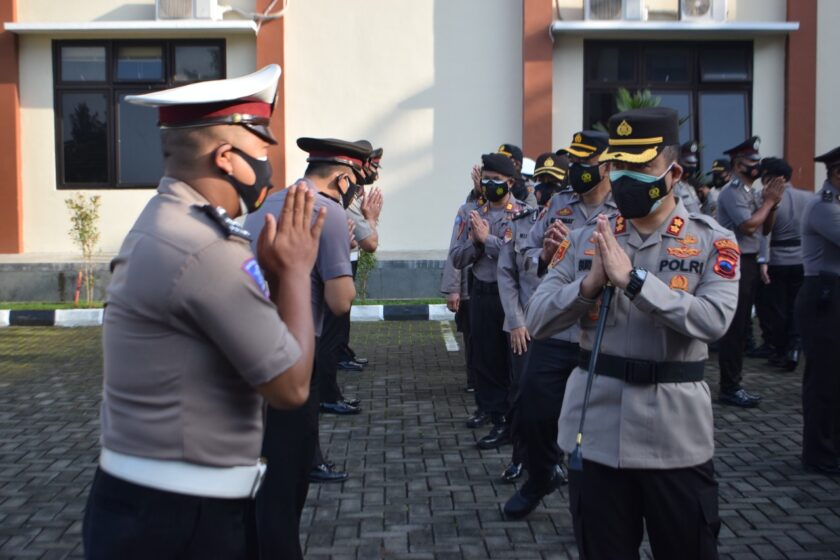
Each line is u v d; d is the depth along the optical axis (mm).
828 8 12750
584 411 2881
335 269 3787
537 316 3125
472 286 5988
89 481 5250
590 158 4508
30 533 4438
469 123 12906
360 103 12867
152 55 12898
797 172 12844
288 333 2100
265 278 2283
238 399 2111
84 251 12258
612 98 12977
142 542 2021
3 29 12570
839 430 5332
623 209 2961
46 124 12914
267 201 3893
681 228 3018
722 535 4395
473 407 6953
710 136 13078
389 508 4777
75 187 13023
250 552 2211
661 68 13016
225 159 2160
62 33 12641
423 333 10383
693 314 2803
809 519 4598
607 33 12602
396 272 12359
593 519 2971
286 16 12719
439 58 12844
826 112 12867
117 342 2057
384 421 6555
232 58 12859
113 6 12711
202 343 2045
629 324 2949
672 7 12750
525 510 4570
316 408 3615
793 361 8180
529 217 5250
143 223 2107
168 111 2166
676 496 2895
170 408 2033
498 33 12820
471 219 5824
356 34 12781
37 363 8672
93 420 6609
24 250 12984
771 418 6590
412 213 13000
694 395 2928
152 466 2033
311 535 4402
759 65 13000
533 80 12617
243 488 2137
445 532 4445
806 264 5344
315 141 4070
